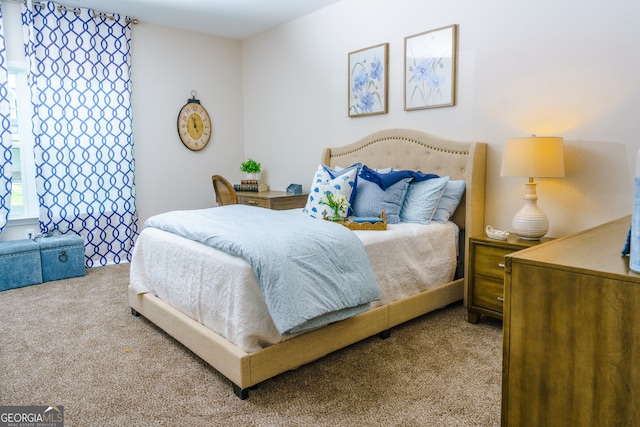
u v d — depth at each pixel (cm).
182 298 244
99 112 436
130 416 182
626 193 253
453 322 287
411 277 278
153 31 476
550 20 276
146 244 290
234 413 184
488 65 310
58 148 414
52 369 222
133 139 469
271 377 209
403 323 285
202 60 517
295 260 203
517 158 260
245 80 552
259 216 275
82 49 422
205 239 233
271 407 188
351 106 412
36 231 418
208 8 429
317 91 451
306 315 191
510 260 133
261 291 196
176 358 236
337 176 335
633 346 110
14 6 389
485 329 275
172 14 446
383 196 310
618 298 112
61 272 395
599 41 257
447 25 331
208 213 295
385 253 261
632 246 117
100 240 450
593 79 261
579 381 121
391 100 378
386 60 375
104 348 248
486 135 316
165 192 499
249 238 213
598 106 260
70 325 283
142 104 474
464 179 321
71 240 400
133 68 464
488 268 274
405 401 192
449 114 337
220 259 215
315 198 324
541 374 129
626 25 246
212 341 209
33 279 377
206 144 526
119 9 428
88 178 435
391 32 372
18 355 238
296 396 197
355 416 181
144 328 279
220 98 536
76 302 331
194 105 511
